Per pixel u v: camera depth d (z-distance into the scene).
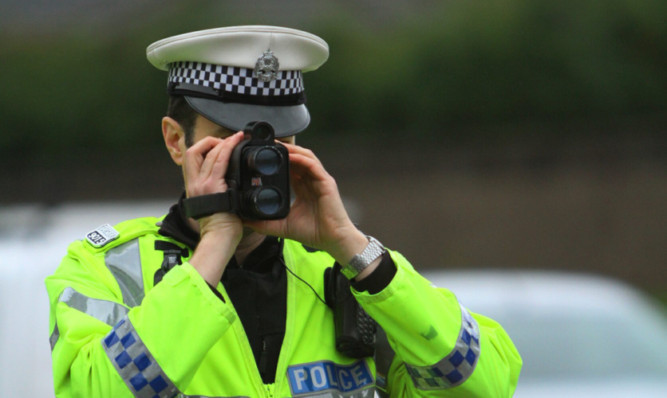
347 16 65.81
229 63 8.01
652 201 52.06
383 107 59.75
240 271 7.96
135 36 64.38
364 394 7.96
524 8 59.50
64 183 55.81
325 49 8.41
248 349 7.72
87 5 71.56
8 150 61.59
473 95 59.09
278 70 8.09
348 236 7.68
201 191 7.39
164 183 55.66
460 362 7.70
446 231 53.31
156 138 61.62
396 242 53.56
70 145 61.78
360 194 54.19
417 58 60.03
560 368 16.95
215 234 7.37
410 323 7.62
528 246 52.69
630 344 17.34
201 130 8.09
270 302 7.95
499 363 8.03
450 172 53.94
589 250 52.22
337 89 60.06
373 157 54.75
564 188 52.88
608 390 16.41
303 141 56.28
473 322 8.03
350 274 7.71
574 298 18.27
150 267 7.89
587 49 59.03
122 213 16.98
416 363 7.72
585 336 17.42
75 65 63.19
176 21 64.38
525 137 54.44
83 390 7.11
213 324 7.15
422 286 7.78
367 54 61.47
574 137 54.03
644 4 58.78
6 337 14.19
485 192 53.41
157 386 7.01
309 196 7.77
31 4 72.50
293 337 7.88
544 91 58.66
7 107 61.78
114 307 7.55
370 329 7.99
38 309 14.39
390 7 68.44
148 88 61.91
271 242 8.16
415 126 59.41
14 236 15.19
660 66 59.28
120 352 7.05
